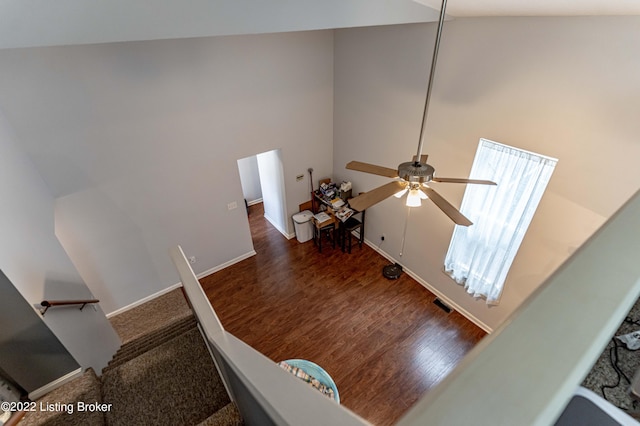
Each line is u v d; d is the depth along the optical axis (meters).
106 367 3.29
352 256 5.83
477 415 0.31
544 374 0.35
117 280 4.55
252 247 5.86
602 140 2.60
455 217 2.16
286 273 5.51
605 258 0.52
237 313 4.85
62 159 3.58
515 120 3.12
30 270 2.50
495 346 0.39
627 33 2.27
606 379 0.72
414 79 3.97
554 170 2.98
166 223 4.66
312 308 4.87
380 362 4.12
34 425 2.42
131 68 3.61
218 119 4.46
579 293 0.46
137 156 4.05
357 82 4.82
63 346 2.60
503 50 3.00
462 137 3.67
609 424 0.49
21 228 2.54
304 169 5.81
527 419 0.30
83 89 3.43
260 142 5.03
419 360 4.13
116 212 4.17
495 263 3.82
